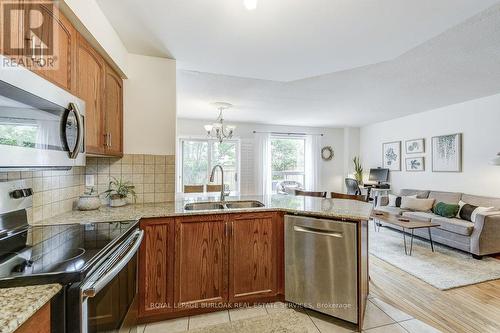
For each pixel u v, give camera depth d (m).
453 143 4.29
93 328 0.98
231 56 2.22
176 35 1.91
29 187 1.46
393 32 1.79
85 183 2.19
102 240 1.25
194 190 4.16
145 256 1.80
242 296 2.02
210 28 1.79
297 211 2.01
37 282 0.84
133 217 1.74
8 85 0.85
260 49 2.08
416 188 5.04
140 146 2.32
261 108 4.67
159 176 2.37
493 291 2.37
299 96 3.84
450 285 2.46
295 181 6.66
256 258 2.05
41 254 1.06
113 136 2.03
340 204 2.30
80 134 1.31
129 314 1.47
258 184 6.23
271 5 1.52
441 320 1.91
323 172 6.75
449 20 1.65
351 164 6.73
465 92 3.61
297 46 2.02
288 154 6.64
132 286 1.55
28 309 0.66
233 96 3.86
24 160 0.94
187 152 5.83
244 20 1.68
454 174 4.29
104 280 0.98
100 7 1.58
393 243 3.83
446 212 3.81
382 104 4.32
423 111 4.85
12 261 0.98
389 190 5.62
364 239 1.96
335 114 5.18
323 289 1.88
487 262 3.06
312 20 1.66
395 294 2.30
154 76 2.32
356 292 1.77
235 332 1.09
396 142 5.55
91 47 1.62
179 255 1.88
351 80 3.12
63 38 1.29
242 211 2.01
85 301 0.90
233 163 6.13
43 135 1.04
